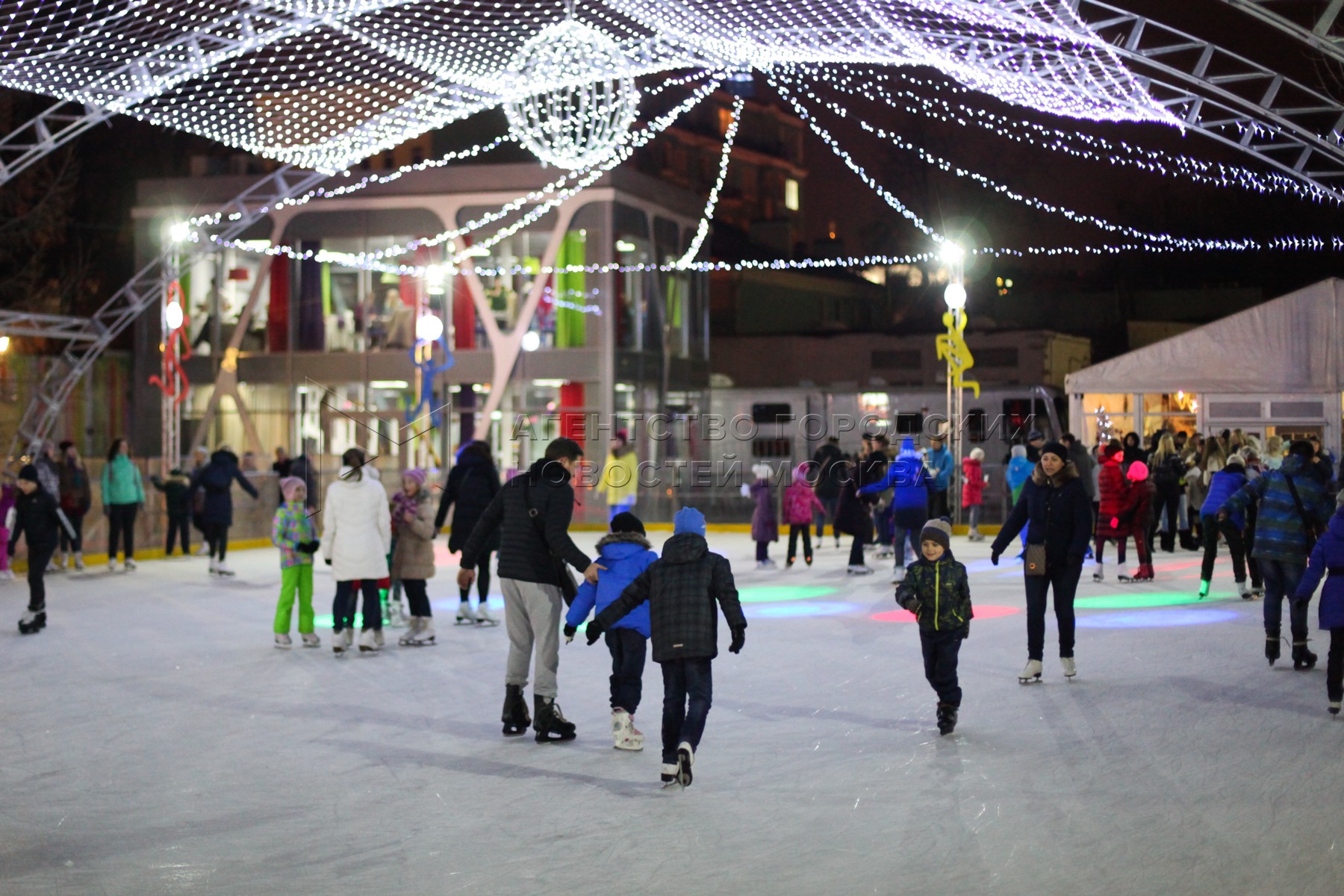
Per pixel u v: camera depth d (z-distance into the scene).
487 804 7.02
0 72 15.31
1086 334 48.38
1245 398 27.00
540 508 8.65
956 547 24.38
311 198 36.22
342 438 36.00
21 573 21.44
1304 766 7.44
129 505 21.66
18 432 28.19
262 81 17.98
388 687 10.67
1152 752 7.83
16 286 40.72
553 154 17.98
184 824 6.75
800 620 14.44
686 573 7.50
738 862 5.92
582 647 12.50
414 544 12.95
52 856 6.20
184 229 29.02
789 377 45.53
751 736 8.52
